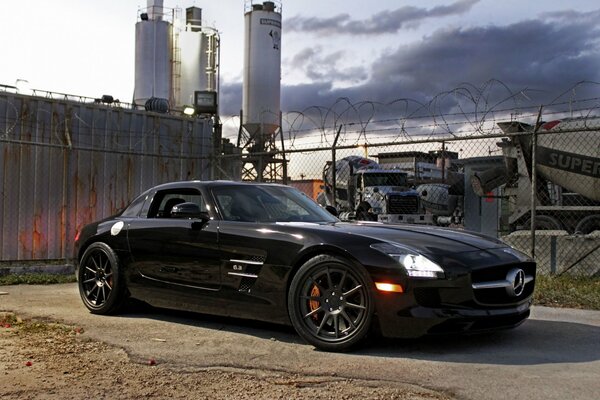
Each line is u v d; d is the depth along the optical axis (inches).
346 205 910.4
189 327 205.2
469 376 142.4
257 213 207.3
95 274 236.7
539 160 514.9
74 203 450.6
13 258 416.5
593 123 485.7
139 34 1159.0
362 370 148.4
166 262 212.4
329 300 170.9
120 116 481.4
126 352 168.9
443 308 159.0
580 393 129.3
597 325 206.5
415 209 828.6
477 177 575.8
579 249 347.9
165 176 509.4
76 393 131.9
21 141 399.5
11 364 155.6
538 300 258.2
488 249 175.5
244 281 189.5
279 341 182.4
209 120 547.8
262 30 1058.1
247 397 129.1
